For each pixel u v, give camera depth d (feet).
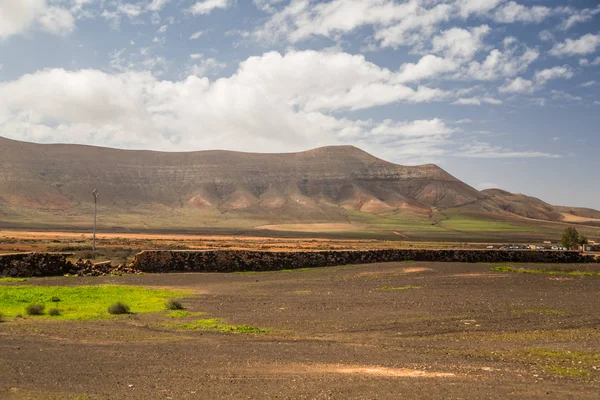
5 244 271.69
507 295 105.81
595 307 91.40
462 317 81.97
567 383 44.68
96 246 281.54
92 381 44.47
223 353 55.98
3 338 61.98
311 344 61.82
